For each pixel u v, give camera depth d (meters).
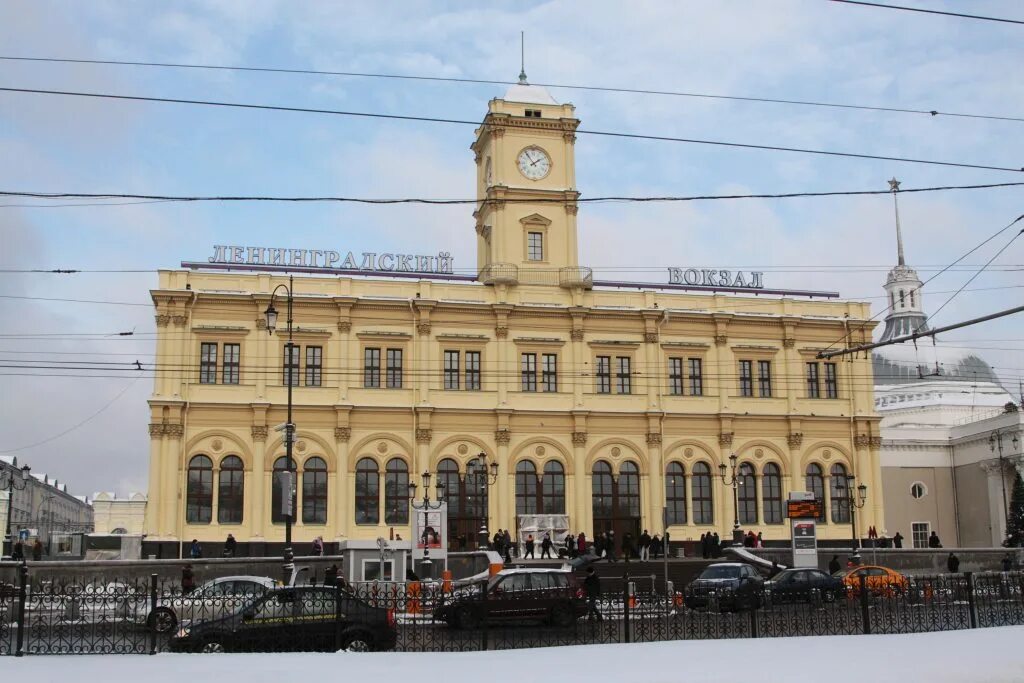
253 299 68.81
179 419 66.38
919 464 89.56
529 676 20.66
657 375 74.81
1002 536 84.06
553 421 72.62
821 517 76.31
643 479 73.44
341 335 70.12
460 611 32.34
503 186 75.62
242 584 34.69
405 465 70.19
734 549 64.62
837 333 78.75
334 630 27.59
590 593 36.50
